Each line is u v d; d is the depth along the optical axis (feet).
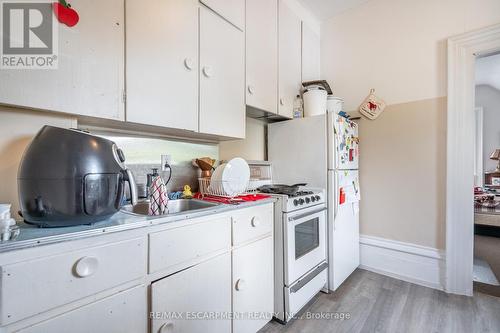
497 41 5.91
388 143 7.62
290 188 6.25
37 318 2.24
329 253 6.59
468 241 6.28
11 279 2.10
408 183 7.27
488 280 7.08
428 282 6.82
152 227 3.13
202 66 4.70
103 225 2.76
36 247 2.24
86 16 3.22
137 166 4.88
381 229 7.74
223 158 6.71
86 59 3.24
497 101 15.78
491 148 15.93
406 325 5.12
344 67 8.57
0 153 3.03
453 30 6.58
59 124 3.41
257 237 4.85
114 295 2.76
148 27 3.88
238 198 5.07
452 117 6.47
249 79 5.87
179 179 5.63
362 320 5.31
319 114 7.23
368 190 7.99
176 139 5.58
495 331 4.89
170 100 4.19
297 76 7.66
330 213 6.61
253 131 7.70
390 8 7.61
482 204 11.31
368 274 7.63
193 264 3.63
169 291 3.27
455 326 5.06
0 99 2.66
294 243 5.36
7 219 2.28
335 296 6.33
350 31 8.43
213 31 4.93
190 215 3.54
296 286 5.33
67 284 2.41
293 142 7.31
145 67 3.85
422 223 7.02
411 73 7.22
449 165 6.49
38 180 2.57
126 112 3.64
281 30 6.99
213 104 4.95
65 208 2.60
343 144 6.95
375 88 7.89
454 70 6.45
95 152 2.81
